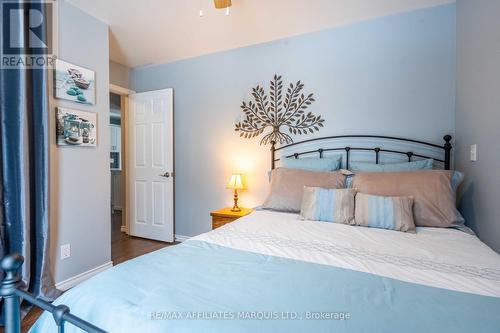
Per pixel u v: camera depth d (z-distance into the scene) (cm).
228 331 66
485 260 114
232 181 270
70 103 204
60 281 198
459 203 198
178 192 330
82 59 212
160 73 337
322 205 189
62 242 199
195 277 96
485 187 160
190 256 118
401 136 227
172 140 325
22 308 171
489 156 156
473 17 178
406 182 183
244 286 90
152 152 337
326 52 252
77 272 210
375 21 233
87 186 219
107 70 236
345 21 237
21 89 163
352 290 87
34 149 174
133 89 353
